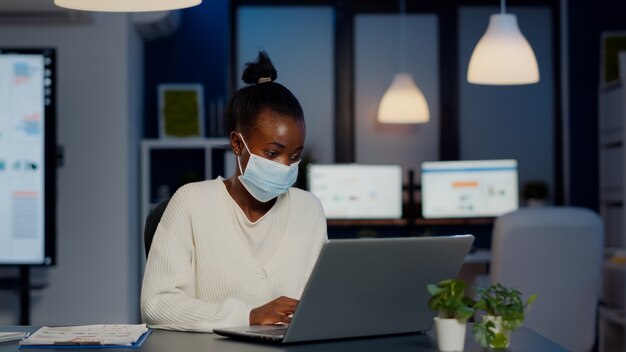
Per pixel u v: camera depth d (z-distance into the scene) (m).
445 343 1.94
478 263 6.31
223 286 2.43
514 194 6.74
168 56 6.88
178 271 2.39
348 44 7.29
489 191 6.75
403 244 2.07
